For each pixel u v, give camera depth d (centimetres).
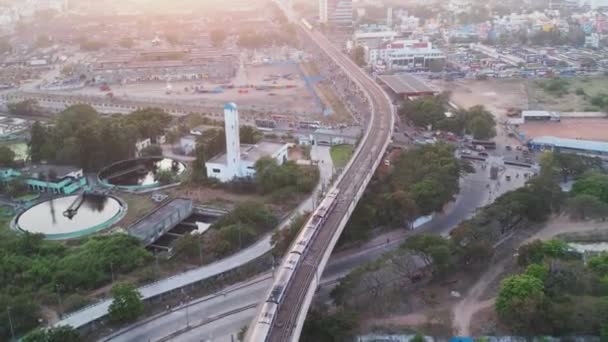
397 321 13938
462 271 16212
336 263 17188
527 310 13162
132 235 17712
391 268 15162
